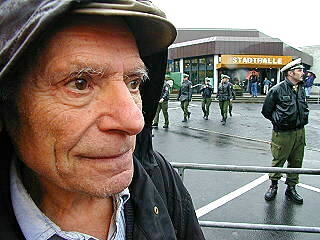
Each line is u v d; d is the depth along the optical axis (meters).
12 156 0.82
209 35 41.06
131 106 0.64
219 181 6.14
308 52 42.59
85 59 0.61
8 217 0.78
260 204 5.05
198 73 34.31
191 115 17.91
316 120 16.64
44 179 0.79
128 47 0.67
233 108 22.20
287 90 4.67
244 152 9.02
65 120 0.63
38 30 0.54
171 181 1.16
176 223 1.12
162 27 0.74
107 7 0.58
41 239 0.77
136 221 0.93
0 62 0.58
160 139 10.96
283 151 4.85
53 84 0.62
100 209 0.86
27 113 0.65
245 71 32.84
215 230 4.18
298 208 4.89
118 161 0.66
